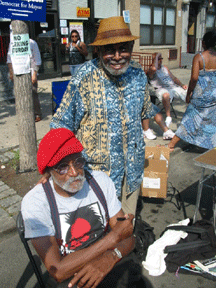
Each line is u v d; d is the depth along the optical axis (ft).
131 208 8.00
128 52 6.38
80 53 23.76
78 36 23.41
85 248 5.07
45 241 5.05
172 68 47.37
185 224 9.40
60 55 34.24
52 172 5.12
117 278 5.87
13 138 17.13
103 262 4.90
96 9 35.96
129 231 5.24
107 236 5.13
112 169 7.07
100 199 5.63
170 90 18.90
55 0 31.71
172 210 11.32
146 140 17.34
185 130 14.28
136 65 7.14
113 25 6.30
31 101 12.91
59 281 4.89
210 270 8.11
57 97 17.44
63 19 33.19
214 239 8.32
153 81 19.47
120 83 6.75
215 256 8.29
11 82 24.85
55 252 4.99
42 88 29.48
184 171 14.52
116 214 5.82
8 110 22.70
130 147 7.19
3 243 9.61
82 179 5.22
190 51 54.60
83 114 6.84
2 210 10.81
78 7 33.96
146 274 8.20
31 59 18.37
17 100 12.74
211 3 53.42
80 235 5.41
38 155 5.17
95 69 6.65
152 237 8.83
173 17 45.83
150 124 20.31
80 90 6.66
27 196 5.35
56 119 6.80
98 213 5.58
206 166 8.14
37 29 31.24
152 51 43.19
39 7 11.43
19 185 12.47
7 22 24.63
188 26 53.31
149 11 41.52
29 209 5.16
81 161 5.14
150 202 11.82
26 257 8.98
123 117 6.90
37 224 5.08
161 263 8.13
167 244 8.54
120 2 37.68
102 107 6.72
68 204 5.37
